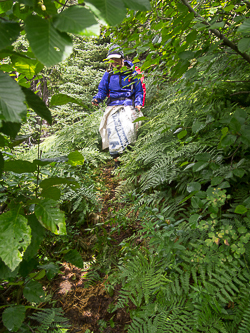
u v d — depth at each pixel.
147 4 0.46
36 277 1.07
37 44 0.39
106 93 3.48
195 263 1.32
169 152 2.20
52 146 3.74
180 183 1.99
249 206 1.06
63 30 0.40
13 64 0.70
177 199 1.94
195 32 0.98
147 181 2.21
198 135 2.05
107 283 1.59
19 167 0.76
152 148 2.46
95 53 6.02
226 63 1.67
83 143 3.72
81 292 1.58
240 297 1.13
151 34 1.24
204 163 1.14
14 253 0.65
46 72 4.60
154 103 3.80
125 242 1.79
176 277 1.31
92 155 3.19
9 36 0.43
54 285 1.66
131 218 2.13
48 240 1.87
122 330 1.32
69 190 2.36
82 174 2.74
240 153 1.69
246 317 1.04
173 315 1.18
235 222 1.36
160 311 1.23
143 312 1.26
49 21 0.42
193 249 1.44
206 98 2.15
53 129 4.13
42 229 0.83
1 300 1.36
